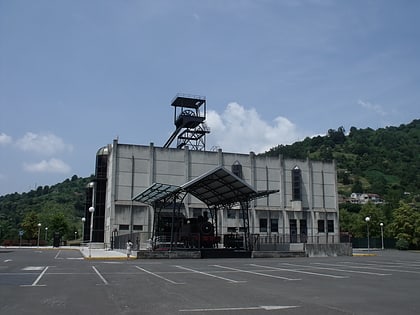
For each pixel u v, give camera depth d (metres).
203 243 39.97
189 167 56.50
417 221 84.88
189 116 64.50
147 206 53.47
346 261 33.00
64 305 11.45
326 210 62.62
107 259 33.84
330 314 10.20
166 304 11.62
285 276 19.86
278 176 60.72
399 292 14.26
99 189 58.53
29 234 113.56
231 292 14.11
